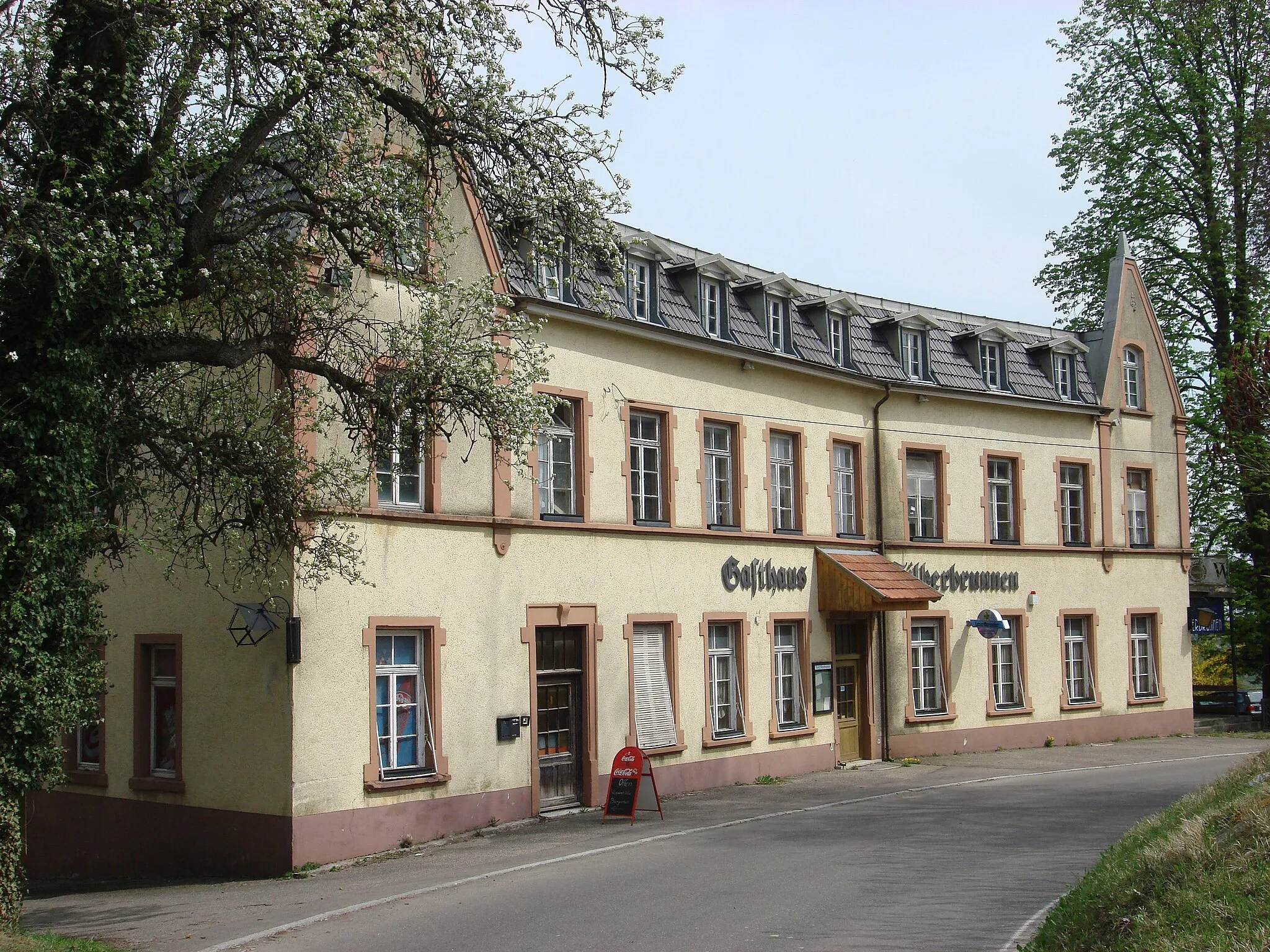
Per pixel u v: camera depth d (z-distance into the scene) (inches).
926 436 1145.4
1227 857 370.6
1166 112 1433.3
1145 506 1359.5
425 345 550.3
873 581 1013.8
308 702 633.6
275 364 567.2
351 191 514.9
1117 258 1373.0
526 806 754.8
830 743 1020.5
